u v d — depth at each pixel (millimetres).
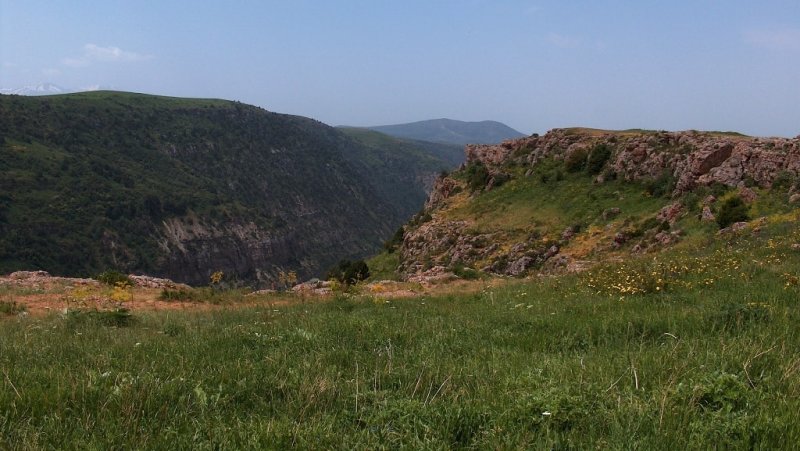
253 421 3875
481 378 4984
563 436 3412
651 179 41719
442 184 69000
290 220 181750
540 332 7574
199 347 6895
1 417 3770
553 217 44625
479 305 12312
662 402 3740
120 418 3852
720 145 35594
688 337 6402
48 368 5457
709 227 28766
